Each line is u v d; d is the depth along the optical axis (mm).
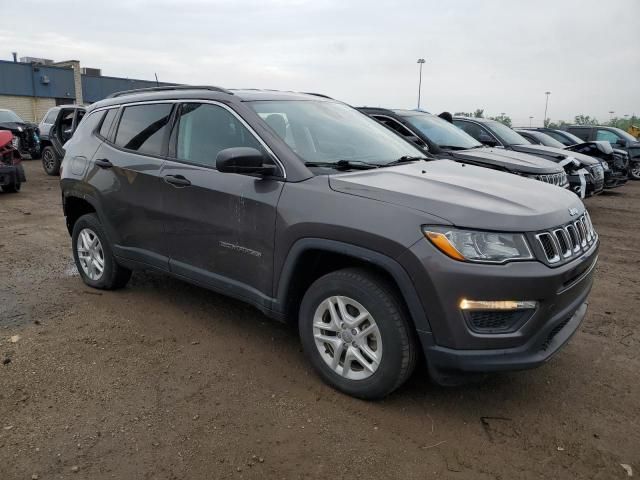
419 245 2828
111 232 4691
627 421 3104
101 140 4855
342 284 3160
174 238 4121
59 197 10914
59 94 38875
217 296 4980
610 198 13078
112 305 4734
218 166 3332
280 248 3381
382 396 3164
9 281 5383
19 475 2574
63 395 3273
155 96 4520
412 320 2990
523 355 2855
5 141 10688
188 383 3438
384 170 3588
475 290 2748
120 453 2746
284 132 3734
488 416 3131
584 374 3650
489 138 9773
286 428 2977
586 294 3371
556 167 7484
